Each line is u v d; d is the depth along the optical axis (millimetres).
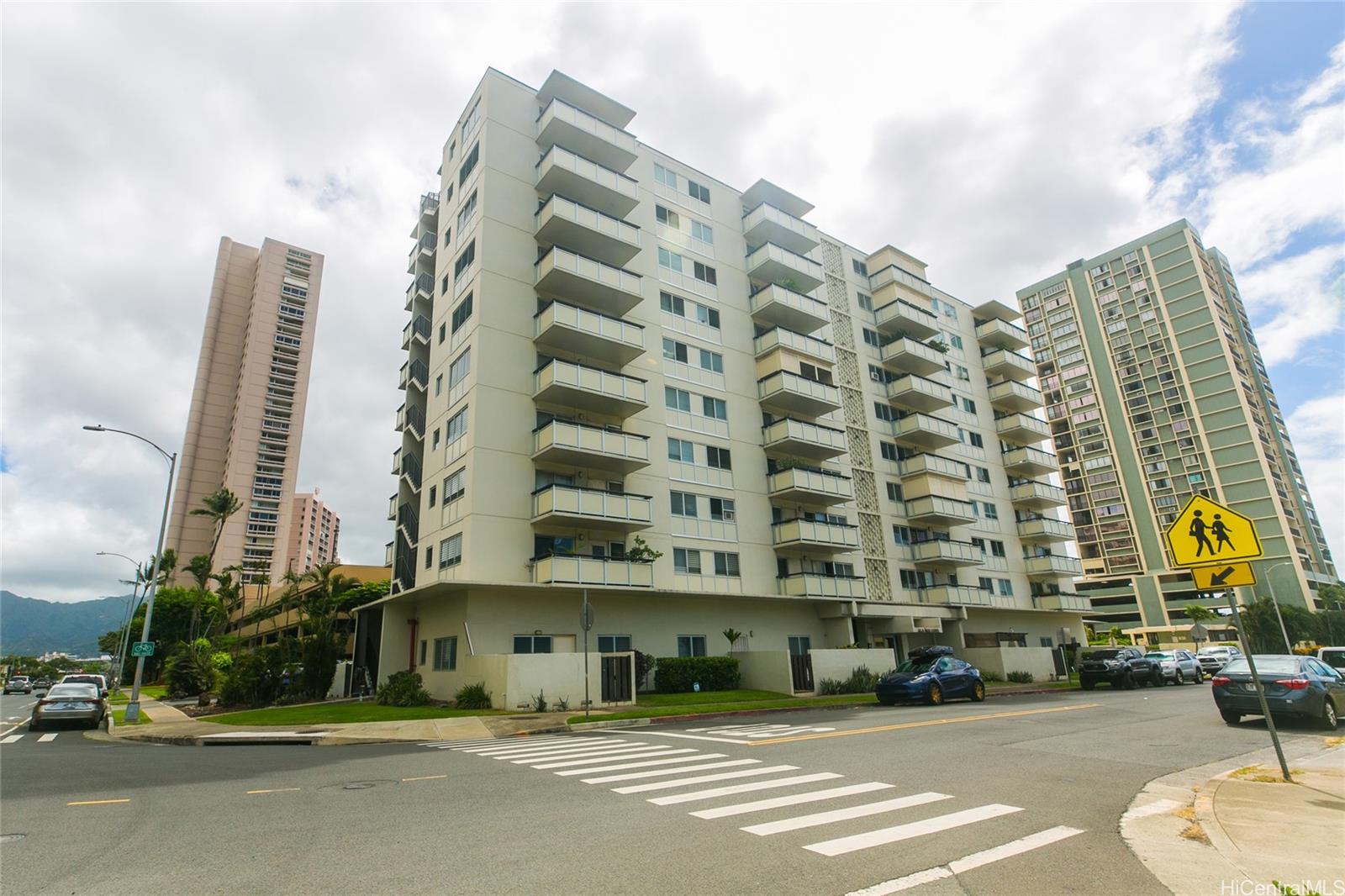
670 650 28000
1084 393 96062
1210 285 90562
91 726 22125
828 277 40750
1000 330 49219
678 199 35156
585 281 28125
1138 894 4785
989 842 6055
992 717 16891
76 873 5523
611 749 12531
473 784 9117
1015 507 47094
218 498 61906
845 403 38344
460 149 32531
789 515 33531
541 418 27031
